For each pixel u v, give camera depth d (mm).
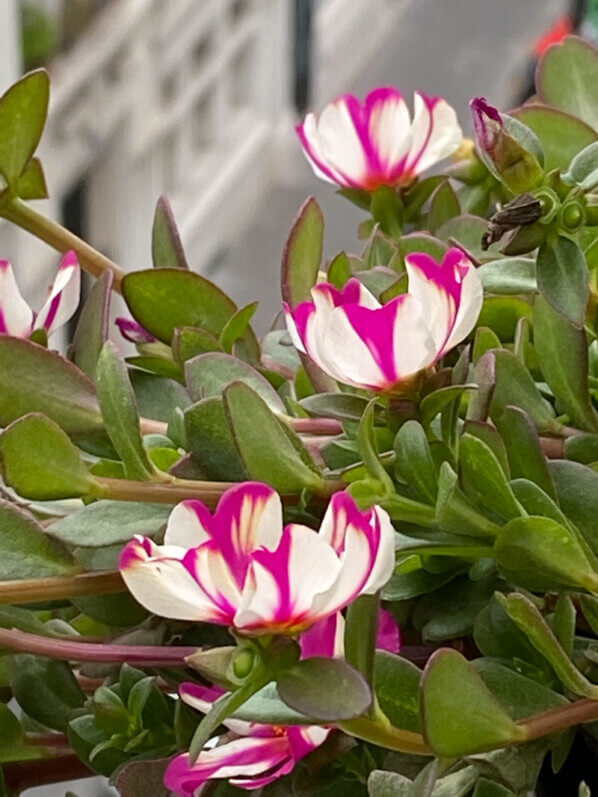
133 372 314
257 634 247
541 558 265
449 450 276
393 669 265
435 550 273
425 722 248
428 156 333
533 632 256
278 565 241
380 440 282
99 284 301
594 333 293
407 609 290
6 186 318
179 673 287
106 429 282
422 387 271
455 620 281
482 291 270
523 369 292
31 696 297
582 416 287
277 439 269
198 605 246
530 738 257
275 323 349
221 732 286
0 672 306
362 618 251
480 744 254
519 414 271
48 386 289
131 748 292
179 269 314
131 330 324
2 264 295
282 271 291
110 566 285
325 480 277
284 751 269
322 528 247
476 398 272
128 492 277
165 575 244
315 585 243
